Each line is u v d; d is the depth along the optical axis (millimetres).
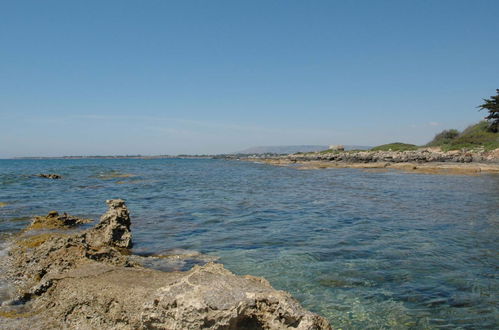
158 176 52562
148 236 14109
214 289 5586
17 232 14125
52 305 6910
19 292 7789
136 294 6289
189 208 21203
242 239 13602
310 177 47844
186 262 10711
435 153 70812
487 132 77000
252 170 70500
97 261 8711
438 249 12125
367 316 7367
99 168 82938
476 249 12117
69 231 14102
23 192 29234
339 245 12672
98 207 21406
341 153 110000
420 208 20719
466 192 28000
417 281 9250
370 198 25391
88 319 6367
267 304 5551
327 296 8305
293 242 13117
